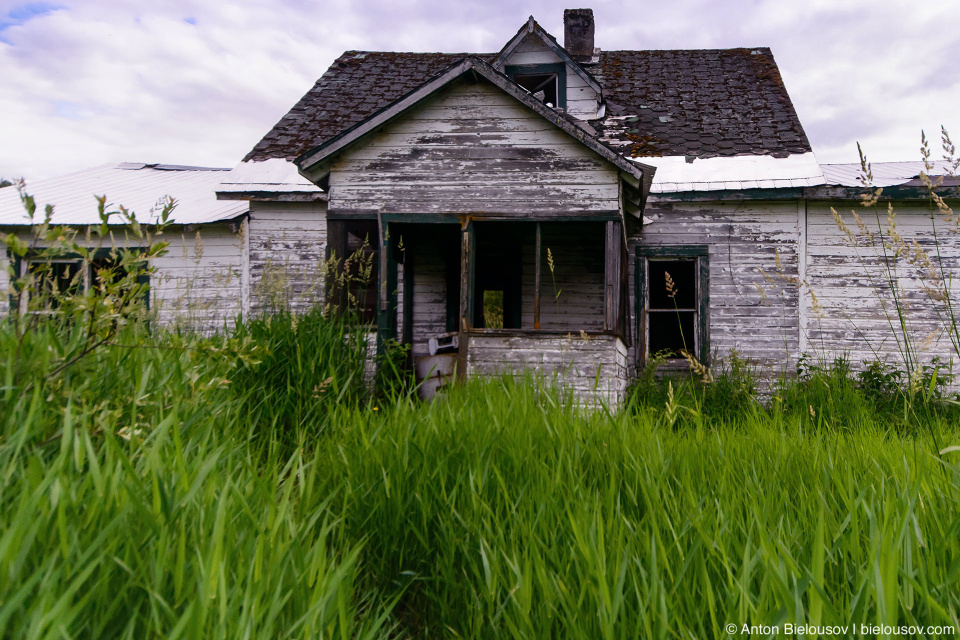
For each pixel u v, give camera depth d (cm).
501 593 212
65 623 119
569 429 336
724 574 194
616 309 732
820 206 959
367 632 192
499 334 731
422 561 251
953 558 183
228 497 196
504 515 260
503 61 1175
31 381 220
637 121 1143
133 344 284
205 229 1033
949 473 253
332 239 788
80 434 204
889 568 156
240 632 135
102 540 144
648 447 304
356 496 277
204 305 602
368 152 793
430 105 790
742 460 303
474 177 780
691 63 1344
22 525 139
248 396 397
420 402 406
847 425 481
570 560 208
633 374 967
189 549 163
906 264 931
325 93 1291
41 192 1223
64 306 241
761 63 1309
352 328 539
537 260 754
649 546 203
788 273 956
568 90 1166
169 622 138
